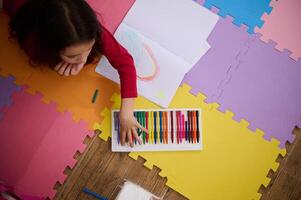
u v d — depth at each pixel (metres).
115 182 1.27
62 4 0.97
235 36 1.34
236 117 1.32
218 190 1.29
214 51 1.34
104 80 1.30
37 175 1.25
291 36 1.35
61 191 1.25
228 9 1.35
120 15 1.33
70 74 1.25
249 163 1.30
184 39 1.33
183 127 1.30
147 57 1.31
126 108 1.22
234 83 1.33
